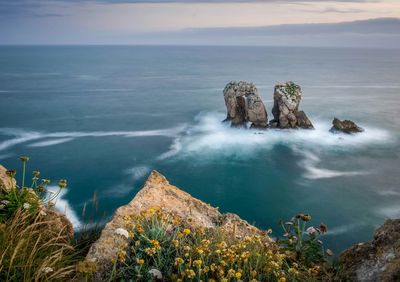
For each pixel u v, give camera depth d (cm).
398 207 3841
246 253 471
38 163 5056
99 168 4878
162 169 4894
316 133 6322
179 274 462
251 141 5972
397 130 6894
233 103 6481
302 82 17525
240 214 3778
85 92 13262
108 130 7169
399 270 431
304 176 4697
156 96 12250
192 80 18262
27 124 7650
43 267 388
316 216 3656
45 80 17388
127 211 629
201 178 4622
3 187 585
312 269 489
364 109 9544
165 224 575
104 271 475
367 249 497
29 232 471
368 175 4728
